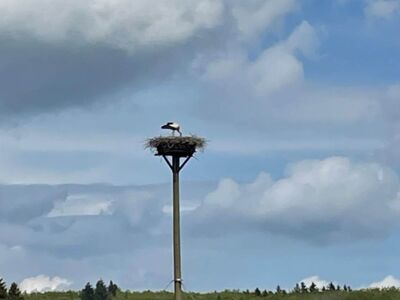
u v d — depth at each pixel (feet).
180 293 288.92
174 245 289.74
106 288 651.66
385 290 625.41
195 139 286.87
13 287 574.97
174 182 289.33
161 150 286.25
